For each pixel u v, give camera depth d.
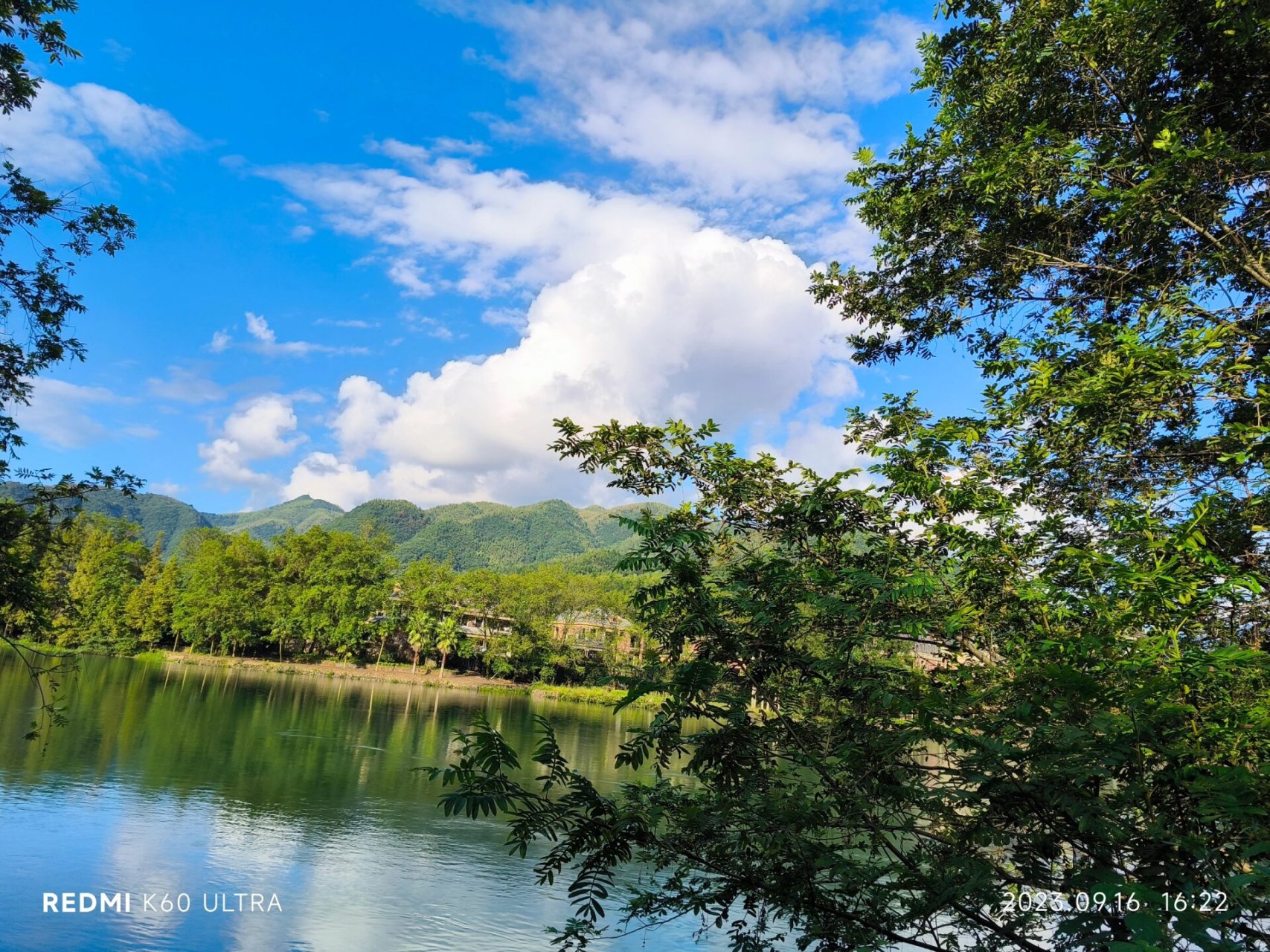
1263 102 5.36
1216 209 4.57
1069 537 4.52
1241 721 2.62
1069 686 2.63
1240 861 2.18
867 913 3.15
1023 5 6.38
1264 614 3.87
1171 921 1.96
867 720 3.60
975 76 6.80
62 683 45.41
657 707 4.04
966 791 2.74
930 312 7.15
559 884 15.70
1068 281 6.33
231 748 29.34
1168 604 2.88
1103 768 2.42
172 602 86.00
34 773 21.80
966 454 4.89
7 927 11.64
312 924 12.90
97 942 11.48
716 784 3.44
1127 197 4.42
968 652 4.05
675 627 3.75
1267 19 4.51
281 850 16.91
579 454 4.58
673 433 4.46
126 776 22.67
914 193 6.77
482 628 86.56
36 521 10.55
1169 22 4.94
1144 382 3.79
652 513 4.28
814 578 3.59
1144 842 2.32
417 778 26.38
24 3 8.89
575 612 81.00
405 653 93.44
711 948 11.27
